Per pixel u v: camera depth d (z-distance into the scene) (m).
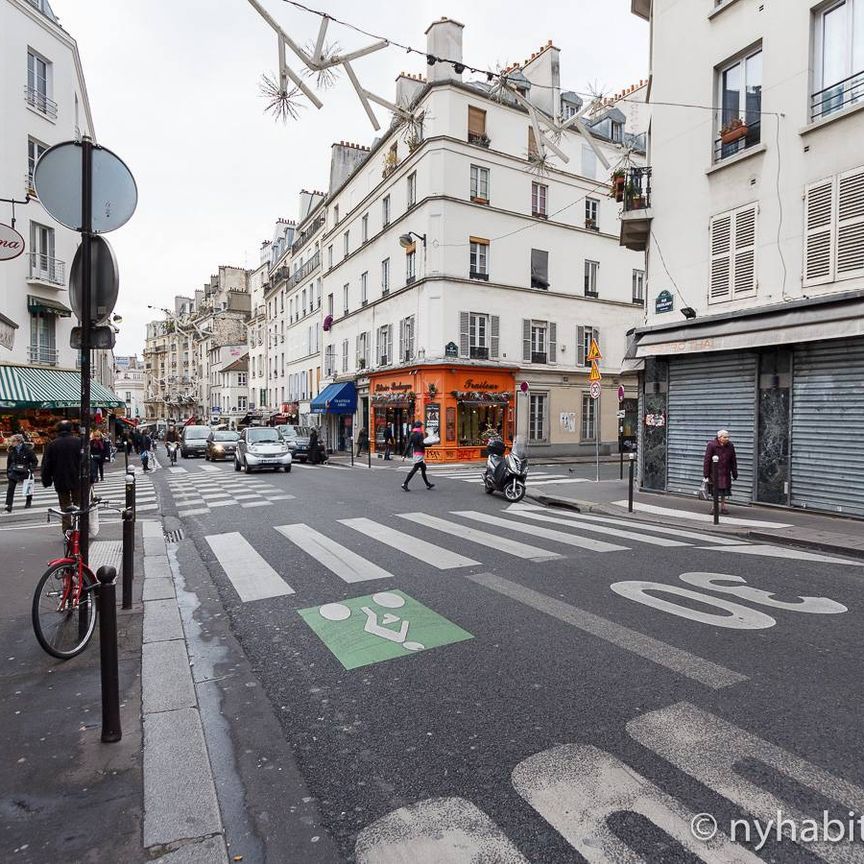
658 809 2.44
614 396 29.39
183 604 5.48
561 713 3.26
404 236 24.84
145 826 2.34
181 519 10.41
